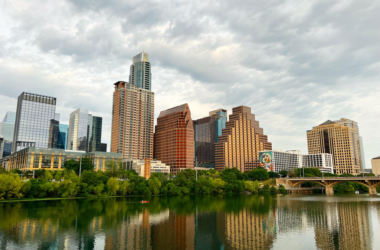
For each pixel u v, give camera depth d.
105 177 181.50
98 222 92.12
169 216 106.19
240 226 90.25
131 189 181.88
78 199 152.25
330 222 98.00
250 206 139.50
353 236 77.94
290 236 77.75
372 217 108.25
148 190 182.00
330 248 66.56
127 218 100.19
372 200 175.38
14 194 143.00
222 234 79.12
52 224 87.94
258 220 100.62
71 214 105.19
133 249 64.19
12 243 67.75
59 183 156.75
